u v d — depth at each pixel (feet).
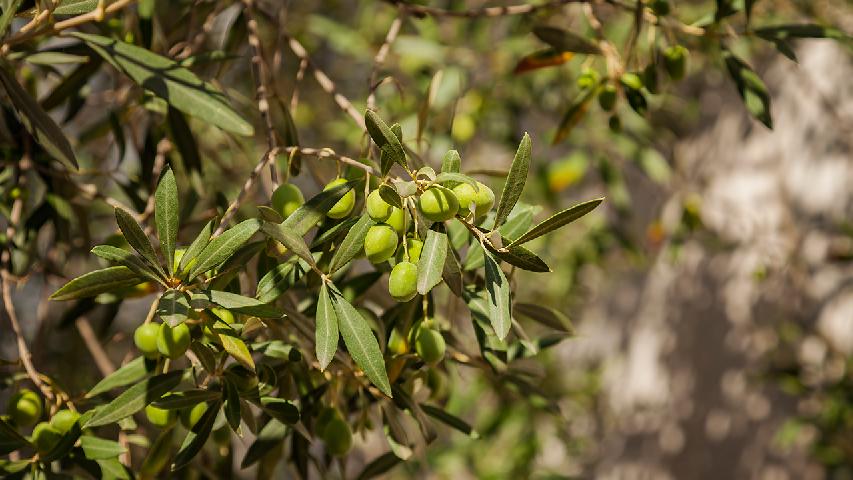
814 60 9.75
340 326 3.72
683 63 4.50
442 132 6.94
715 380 10.79
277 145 4.41
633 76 4.53
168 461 4.75
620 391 12.37
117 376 4.00
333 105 9.23
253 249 3.83
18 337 4.29
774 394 9.99
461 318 6.05
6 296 4.39
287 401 3.88
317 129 9.21
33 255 4.70
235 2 5.01
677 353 11.50
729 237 9.98
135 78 4.08
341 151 8.89
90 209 5.96
